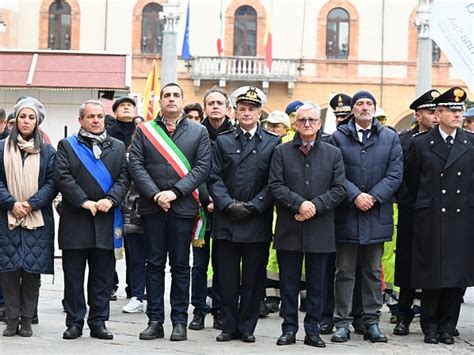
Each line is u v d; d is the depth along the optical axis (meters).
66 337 8.92
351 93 39.72
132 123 11.45
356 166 9.13
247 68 39.25
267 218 9.01
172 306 9.07
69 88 14.90
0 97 15.20
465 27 10.34
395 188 9.09
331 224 8.86
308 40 39.62
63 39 39.47
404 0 39.53
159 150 8.91
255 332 9.59
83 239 8.88
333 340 9.09
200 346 8.70
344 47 39.75
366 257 9.15
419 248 9.23
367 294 9.20
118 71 15.27
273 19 39.62
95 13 39.44
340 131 9.30
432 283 9.08
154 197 8.77
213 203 9.15
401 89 39.72
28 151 8.95
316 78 39.66
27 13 39.31
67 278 8.98
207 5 39.34
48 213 9.02
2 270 8.81
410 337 9.52
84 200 8.80
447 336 9.17
